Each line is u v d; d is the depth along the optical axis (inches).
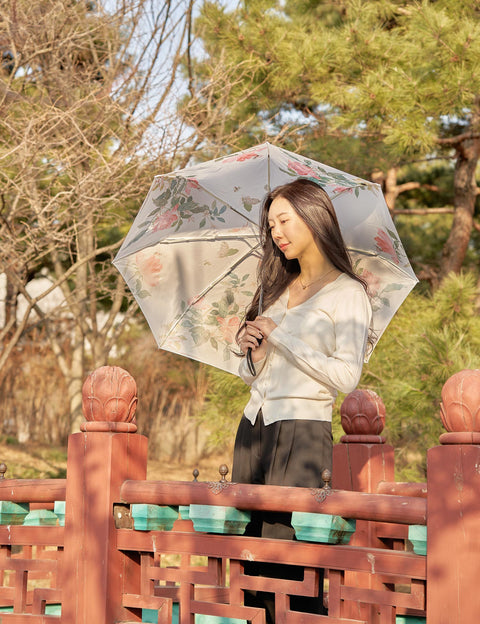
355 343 85.7
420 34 253.0
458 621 65.8
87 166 267.9
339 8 321.1
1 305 471.8
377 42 269.4
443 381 221.0
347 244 106.8
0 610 109.9
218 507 82.4
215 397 278.7
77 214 269.9
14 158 243.0
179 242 116.3
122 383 91.3
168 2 276.1
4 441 497.4
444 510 67.9
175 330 114.0
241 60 287.1
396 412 247.3
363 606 111.5
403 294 106.9
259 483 89.7
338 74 286.4
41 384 529.7
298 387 87.7
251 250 115.4
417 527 70.9
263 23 281.9
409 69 268.5
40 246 258.8
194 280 116.0
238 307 114.9
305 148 291.1
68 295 324.5
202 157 284.7
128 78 274.7
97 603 87.1
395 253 106.2
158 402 543.2
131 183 250.8
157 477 455.8
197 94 273.7
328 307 88.3
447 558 67.2
